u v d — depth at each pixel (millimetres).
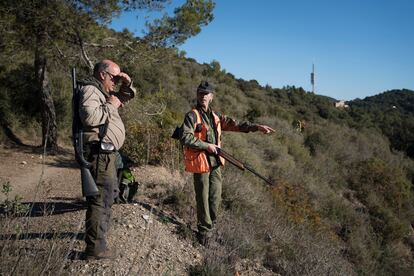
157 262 3971
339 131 31906
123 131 3355
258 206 7207
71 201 5531
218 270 4223
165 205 5559
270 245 5676
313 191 14828
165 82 23625
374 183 19438
